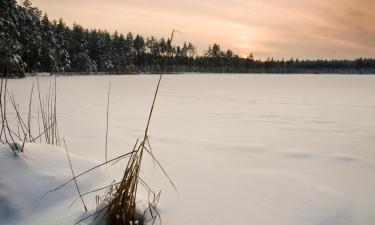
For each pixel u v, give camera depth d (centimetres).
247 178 230
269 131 428
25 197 175
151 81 2136
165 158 279
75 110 632
